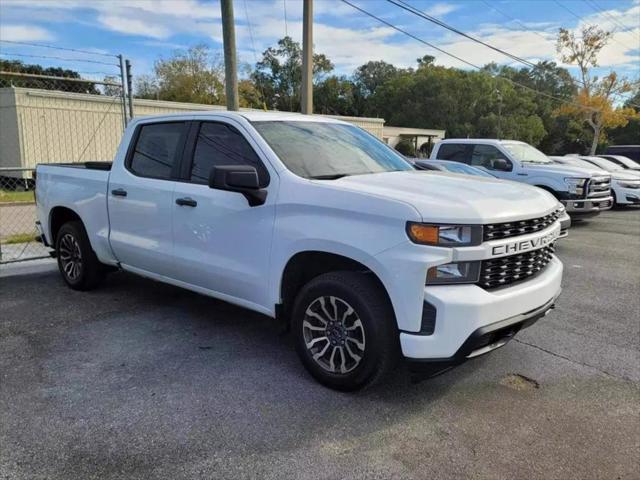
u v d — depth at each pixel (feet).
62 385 11.53
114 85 28.71
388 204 9.90
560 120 204.64
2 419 10.13
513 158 36.42
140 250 15.25
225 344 13.93
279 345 13.89
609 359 13.25
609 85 140.05
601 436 9.74
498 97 192.75
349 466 8.74
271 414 10.36
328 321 11.24
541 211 11.13
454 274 9.62
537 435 9.73
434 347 9.59
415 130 162.30
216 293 13.58
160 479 8.39
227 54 34.42
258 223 11.98
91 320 15.70
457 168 32.24
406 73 235.20
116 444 9.32
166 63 148.77
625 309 17.48
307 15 41.91
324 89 230.07
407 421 10.16
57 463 8.79
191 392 11.23
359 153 13.92
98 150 66.03
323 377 11.35
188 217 13.60
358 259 10.19
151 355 13.17
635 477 8.53
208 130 13.82
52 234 19.36
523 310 10.49
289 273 11.78
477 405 10.81
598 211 34.99
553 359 13.20
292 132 13.35
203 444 9.33
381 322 10.24
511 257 10.53
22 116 59.72
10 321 15.55
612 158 63.93
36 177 19.90
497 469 8.70
